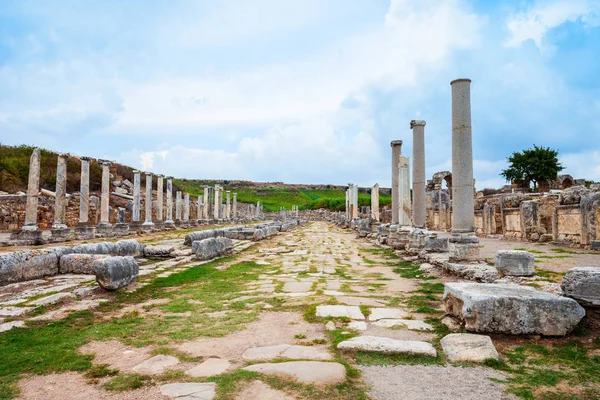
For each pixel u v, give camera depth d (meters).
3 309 6.63
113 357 4.73
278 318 6.50
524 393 3.72
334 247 20.61
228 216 52.41
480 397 3.65
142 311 7.08
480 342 4.86
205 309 7.17
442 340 5.13
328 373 4.09
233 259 14.99
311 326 5.99
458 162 10.79
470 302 5.39
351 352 4.79
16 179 32.56
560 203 17.05
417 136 16.77
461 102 10.84
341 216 54.56
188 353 4.82
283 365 4.31
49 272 9.70
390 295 8.24
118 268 8.45
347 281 10.20
